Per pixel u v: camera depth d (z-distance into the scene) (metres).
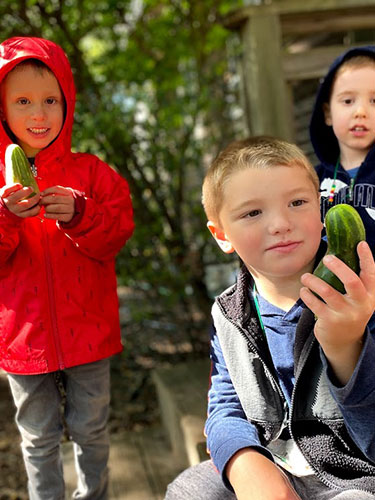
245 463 1.71
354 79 2.95
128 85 5.65
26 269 2.61
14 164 2.31
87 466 2.75
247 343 1.89
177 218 5.48
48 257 2.63
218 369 2.04
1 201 2.32
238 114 5.57
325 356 1.60
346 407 1.58
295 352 1.75
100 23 5.73
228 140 5.59
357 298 1.46
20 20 5.35
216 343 2.06
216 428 1.88
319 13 4.63
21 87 2.57
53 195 2.47
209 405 2.01
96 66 5.68
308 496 1.77
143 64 5.75
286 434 1.91
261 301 1.89
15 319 2.60
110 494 3.32
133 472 3.57
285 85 4.61
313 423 1.80
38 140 2.62
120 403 5.31
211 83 5.73
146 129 5.36
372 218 2.86
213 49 6.15
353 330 1.50
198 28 6.01
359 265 1.53
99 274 2.74
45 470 2.66
